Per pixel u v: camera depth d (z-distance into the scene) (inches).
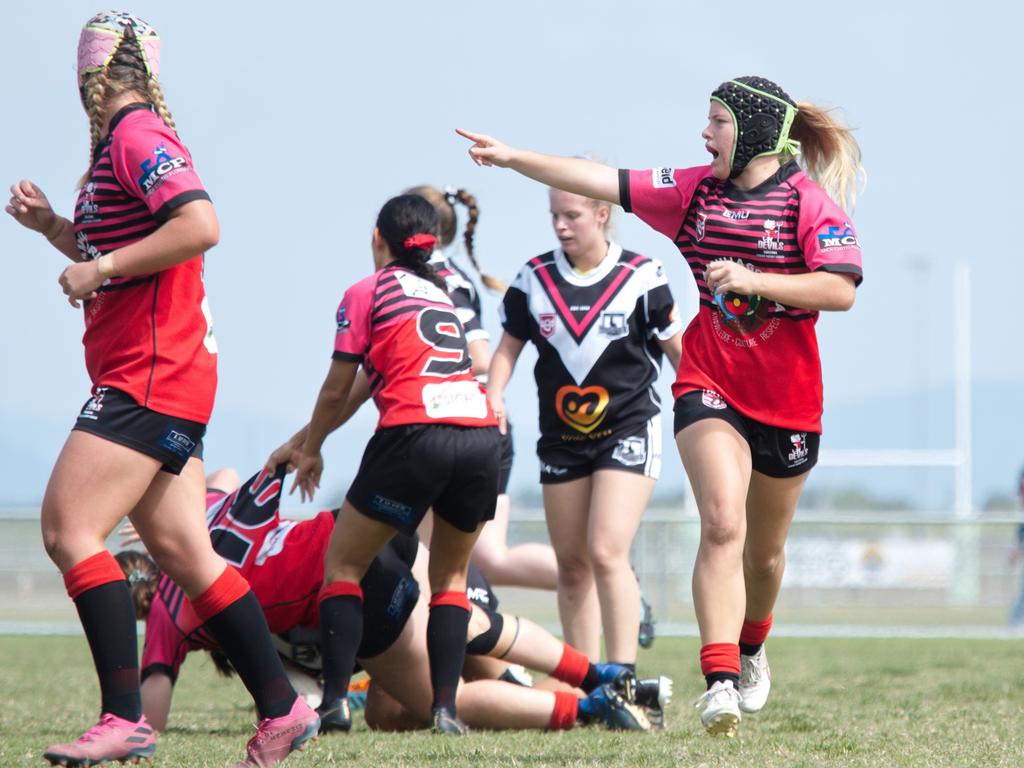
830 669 1229.7
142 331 542.3
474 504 745.0
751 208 631.8
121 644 548.1
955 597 2664.9
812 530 2677.2
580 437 901.8
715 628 608.1
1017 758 581.9
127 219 545.3
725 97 629.6
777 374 637.3
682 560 1920.5
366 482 735.1
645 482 888.9
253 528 784.3
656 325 908.6
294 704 571.2
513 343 944.3
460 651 744.3
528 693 751.7
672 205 653.3
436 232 795.4
